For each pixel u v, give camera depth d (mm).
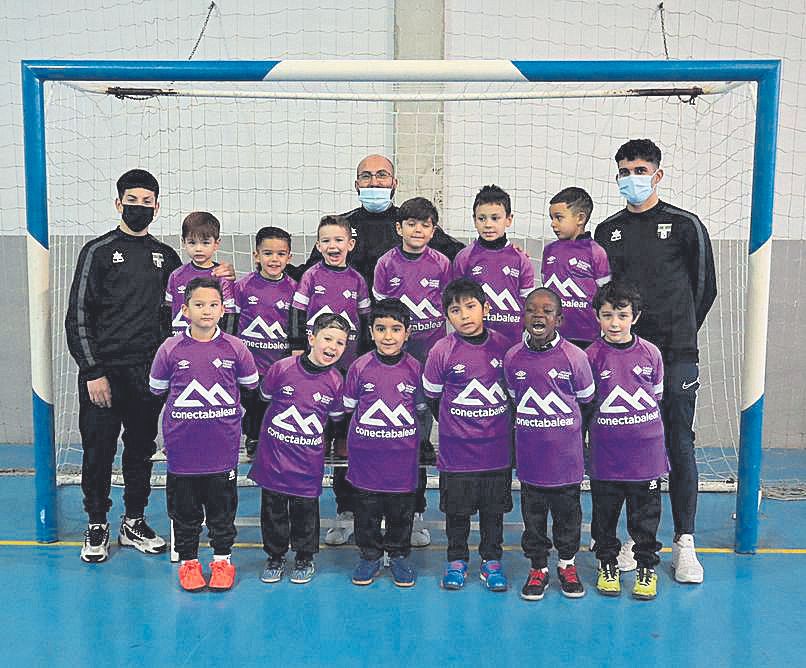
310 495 3572
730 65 3729
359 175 4031
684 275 3719
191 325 3490
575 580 3480
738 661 2904
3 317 6160
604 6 5973
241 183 6062
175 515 3494
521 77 3746
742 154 6000
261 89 5988
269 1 6004
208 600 3396
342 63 3754
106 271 3771
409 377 3555
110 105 6004
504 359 3498
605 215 6059
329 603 3377
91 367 3707
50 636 3068
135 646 2990
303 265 4453
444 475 3541
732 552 3988
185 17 6031
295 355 3643
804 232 6086
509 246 3896
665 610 3326
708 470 5590
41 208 3918
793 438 6203
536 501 3449
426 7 5871
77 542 4082
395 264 3875
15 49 6086
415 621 3213
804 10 5949
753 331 3881
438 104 5984
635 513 3471
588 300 3930
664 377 3684
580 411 3455
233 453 3516
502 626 3174
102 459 3803
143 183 3793
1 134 6113
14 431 6254
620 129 6004
